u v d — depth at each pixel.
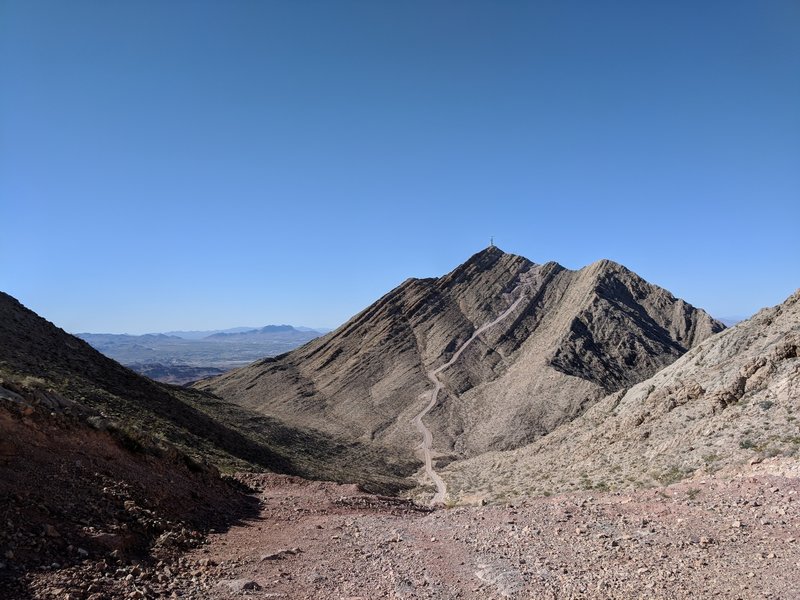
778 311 40.03
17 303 40.09
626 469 28.66
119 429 17.69
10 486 11.12
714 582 9.06
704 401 31.89
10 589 8.19
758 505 12.69
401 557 12.13
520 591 9.64
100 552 10.41
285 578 10.84
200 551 12.52
